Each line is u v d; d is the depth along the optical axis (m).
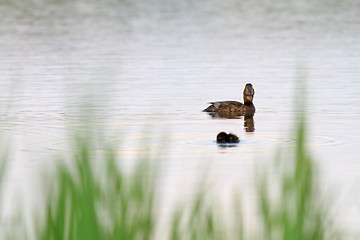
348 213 10.84
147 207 5.68
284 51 39.91
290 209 5.85
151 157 6.06
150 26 54.00
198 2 73.44
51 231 5.66
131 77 31.02
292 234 5.81
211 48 41.78
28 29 52.31
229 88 28.64
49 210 5.68
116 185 5.61
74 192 5.58
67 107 23.59
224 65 34.94
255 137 19.25
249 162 15.72
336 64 34.22
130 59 37.06
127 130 19.39
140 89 27.81
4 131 19.75
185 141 18.58
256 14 62.56
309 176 5.86
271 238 5.94
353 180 14.39
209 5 70.44
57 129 20.02
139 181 5.75
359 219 10.52
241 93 27.59
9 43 44.50
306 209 5.82
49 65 34.84
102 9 66.69
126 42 44.88
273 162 6.21
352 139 18.83
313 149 17.61
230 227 6.35
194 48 41.81
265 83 29.72
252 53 39.38
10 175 14.32
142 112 22.91
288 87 28.64
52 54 39.16
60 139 18.53
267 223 5.98
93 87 6.18
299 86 6.41
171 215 6.21
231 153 16.89
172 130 20.31
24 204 6.50
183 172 14.76
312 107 23.59
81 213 5.54
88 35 48.59
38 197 6.15
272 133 19.92
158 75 31.72
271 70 33.12
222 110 23.52
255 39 46.00
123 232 5.54
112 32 50.34
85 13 63.41
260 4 71.00
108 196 5.58
